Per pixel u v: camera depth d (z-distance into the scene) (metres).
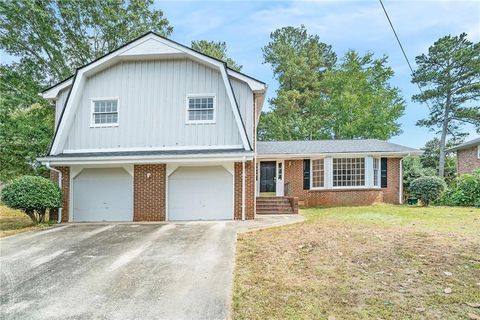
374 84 32.34
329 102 33.09
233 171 12.17
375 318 3.89
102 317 4.22
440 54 30.30
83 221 12.36
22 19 18.38
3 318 4.24
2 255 7.23
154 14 23.64
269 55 37.62
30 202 10.88
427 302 4.29
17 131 17.41
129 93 12.90
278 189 18.92
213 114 12.59
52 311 4.42
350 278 5.26
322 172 18.28
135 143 12.62
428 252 6.55
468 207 15.72
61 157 11.92
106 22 21.45
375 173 18.20
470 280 5.02
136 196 12.26
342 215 12.92
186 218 12.24
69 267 6.30
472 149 24.61
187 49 12.40
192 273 5.77
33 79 20.06
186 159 11.67
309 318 3.96
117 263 6.47
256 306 4.34
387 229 9.16
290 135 32.47
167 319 4.12
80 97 13.00
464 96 30.09
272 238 8.36
